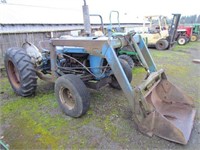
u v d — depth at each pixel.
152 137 2.10
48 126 2.38
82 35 3.21
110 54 2.23
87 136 2.18
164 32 9.27
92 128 2.31
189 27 12.14
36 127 2.37
